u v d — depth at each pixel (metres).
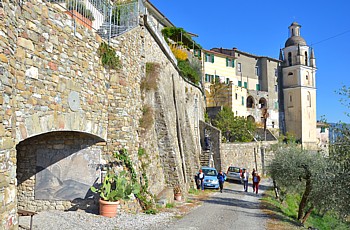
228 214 15.22
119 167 12.33
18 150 11.89
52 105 9.00
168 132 18.64
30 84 8.08
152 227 10.90
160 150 18.66
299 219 18.38
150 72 18.38
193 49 47.34
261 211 17.08
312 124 71.62
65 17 9.79
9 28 6.82
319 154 19.03
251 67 70.81
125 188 11.87
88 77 11.02
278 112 71.81
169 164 18.64
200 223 12.54
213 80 60.03
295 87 71.19
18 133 7.55
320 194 15.69
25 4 7.93
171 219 12.73
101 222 10.59
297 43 73.50
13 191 6.89
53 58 9.10
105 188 11.57
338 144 15.70
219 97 58.84
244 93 62.78
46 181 11.74
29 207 11.65
